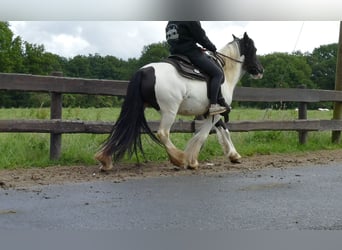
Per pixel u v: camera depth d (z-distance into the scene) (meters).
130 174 7.02
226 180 6.58
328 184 6.30
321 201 5.26
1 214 4.56
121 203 5.07
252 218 4.52
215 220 4.44
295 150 10.21
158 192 5.69
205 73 7.45
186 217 4.53
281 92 10.45
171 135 10.55
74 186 6.01
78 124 7.88
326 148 10.91
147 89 7.01
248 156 9.33
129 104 6.99
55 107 7.79
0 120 7.21
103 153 7.07
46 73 73.38
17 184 6.08
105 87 8.13
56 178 6.57
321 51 50.97
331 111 23.50
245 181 6.50
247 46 8.26
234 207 4.94
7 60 69.44
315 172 7.35
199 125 8.99
